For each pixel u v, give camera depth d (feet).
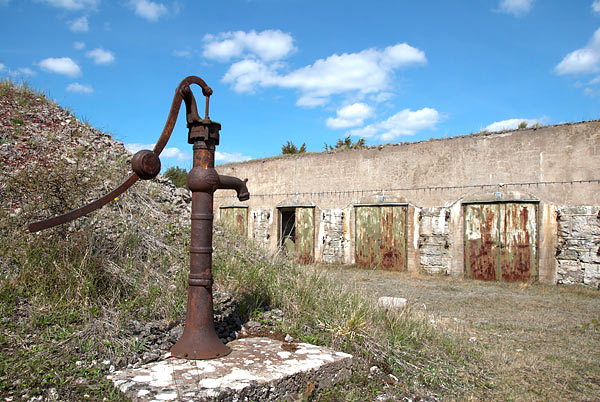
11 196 16.20
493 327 20.48
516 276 38.09
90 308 12.08
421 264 43.50
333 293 17.61
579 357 15.89
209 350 10.94
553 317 23.12
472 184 40.98
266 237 56.54
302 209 53.21
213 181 11.30
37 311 11.50
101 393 9.01
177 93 11.18
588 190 35.35
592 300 29.30
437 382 12.72
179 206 21.98
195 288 11.17
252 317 14.44
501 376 13.73
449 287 34.35
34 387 8.93
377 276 40.65
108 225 17.01
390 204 45.93
